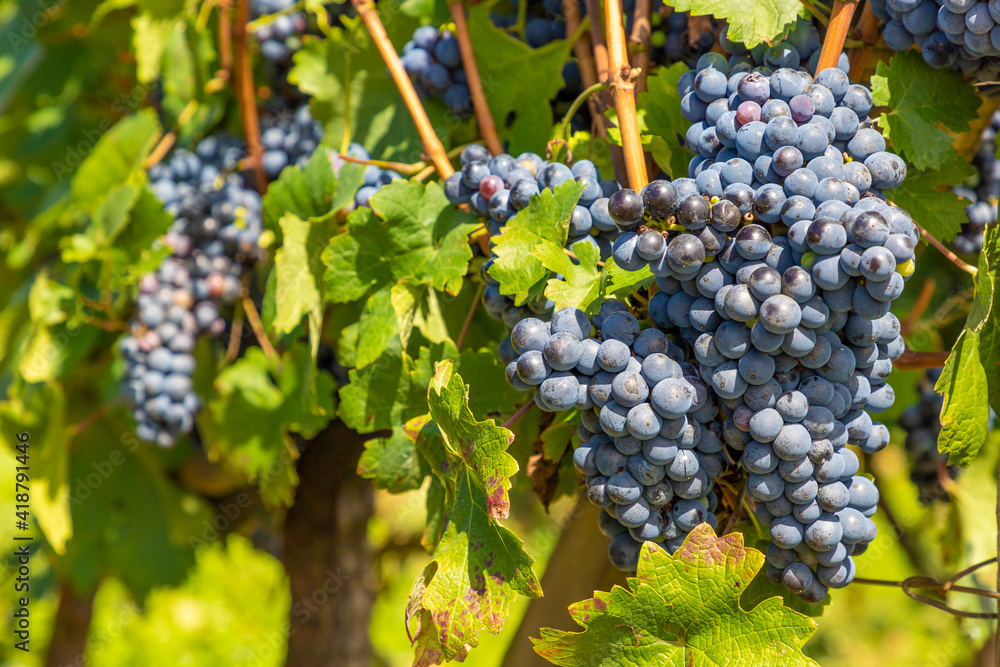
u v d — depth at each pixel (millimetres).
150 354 1399
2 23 1921
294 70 1302
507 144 1257
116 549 1905
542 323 1065
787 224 1037
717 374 1044
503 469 1052
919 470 1276
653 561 1052
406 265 1194
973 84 1140
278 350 1461
